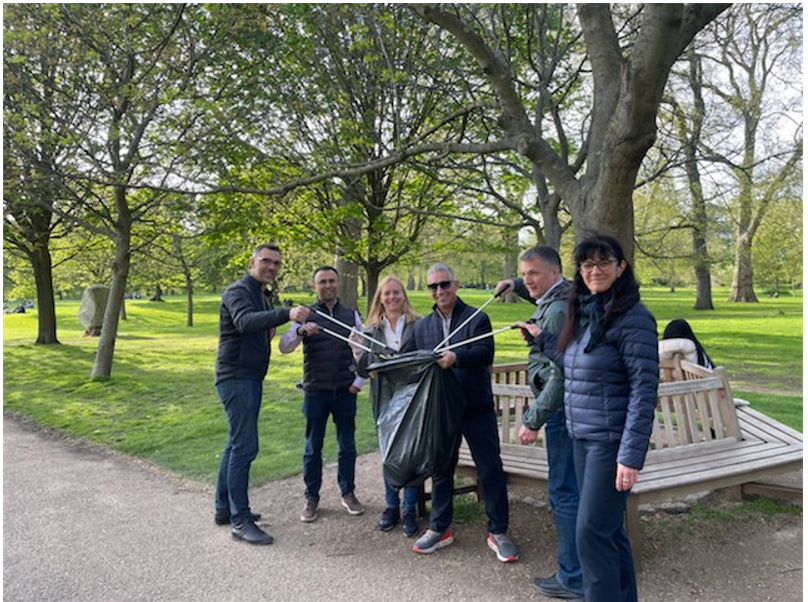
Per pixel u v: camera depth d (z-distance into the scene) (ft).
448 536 12.28
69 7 31.68
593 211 14.37
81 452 20.84
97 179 29.66
